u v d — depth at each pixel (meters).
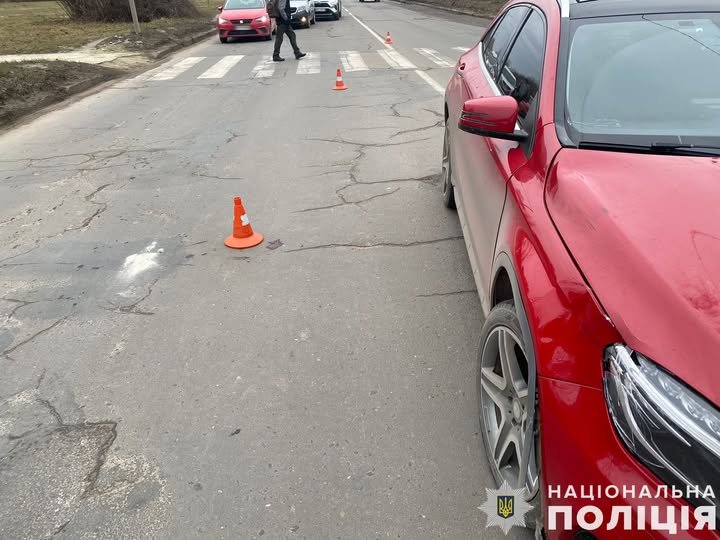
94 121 9.22
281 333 3.59
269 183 6.16
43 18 25.56
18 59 14.49
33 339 3.63
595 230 1.88
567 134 2.41
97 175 6.63
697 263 1.66
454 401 2.95
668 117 2.43
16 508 2.44
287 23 14.24
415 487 2.46
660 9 2.84
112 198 5.91
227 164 6.83
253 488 2.49
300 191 5.89
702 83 2.54
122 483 2.54
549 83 2.63
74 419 2.94
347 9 38.22
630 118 2.44
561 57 2.71
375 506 2.38
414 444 2.69
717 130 2.36
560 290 1.83
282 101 10.02
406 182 5.99
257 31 18.80
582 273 1.78
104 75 12.98
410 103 9.41
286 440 2.75
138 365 3.34
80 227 5.25
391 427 2.80
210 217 5.36
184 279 4.29
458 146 4.15
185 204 5.69
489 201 2.84
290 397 3.03
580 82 2.59
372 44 17.52
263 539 2.25
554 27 2.88
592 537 1.54
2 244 4.98
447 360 3.26
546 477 1.72
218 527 2.31
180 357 3.40
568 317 1.75
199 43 20.00
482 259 2.94
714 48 2.65
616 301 1.64
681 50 2.66
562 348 1.73
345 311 3.79
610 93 2.53
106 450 2.73
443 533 2.24
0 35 19.12
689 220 1.82
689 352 1.47
